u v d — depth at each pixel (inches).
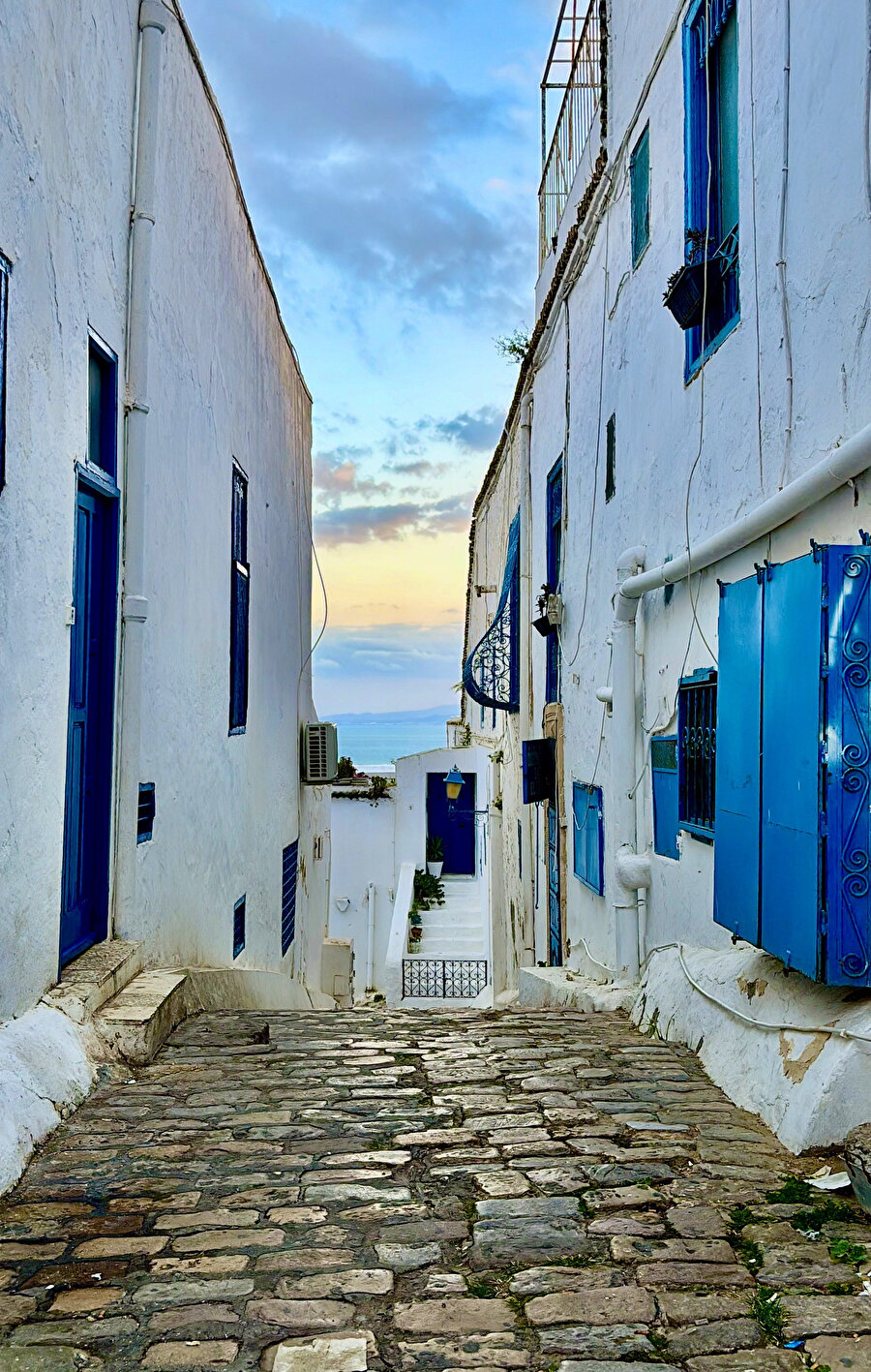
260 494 416.8
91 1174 135.9
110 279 223.1
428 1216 121.3
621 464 304.3
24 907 170.9
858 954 140.4
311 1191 129.3
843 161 157.8
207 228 310.0
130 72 237.1
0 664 158.2
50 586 182.1
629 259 296.2
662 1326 95.5
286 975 478.9
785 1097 148.9
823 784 141.3
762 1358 90.0
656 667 260.8
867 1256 108.4
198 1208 124.0
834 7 160.7
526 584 494.6
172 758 268.5
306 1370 88.8
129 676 232.1
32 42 171.5
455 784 823.7
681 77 244.8
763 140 191.5
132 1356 91.6
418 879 931.3
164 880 260.2
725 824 185.3
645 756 270.8
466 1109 165.2
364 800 960.3
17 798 166.6
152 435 246.8
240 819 366.3
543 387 465.4
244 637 379.2
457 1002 699.4
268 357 438.3
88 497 215.5
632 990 263.7
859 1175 120.0
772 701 160.7
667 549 254.7
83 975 200.5
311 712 592.7
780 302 182.5
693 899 227.9
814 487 157.6
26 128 169.0
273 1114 162.7
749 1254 109.6
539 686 479.2
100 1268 108.4
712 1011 195.0
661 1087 176.9
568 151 413.1
